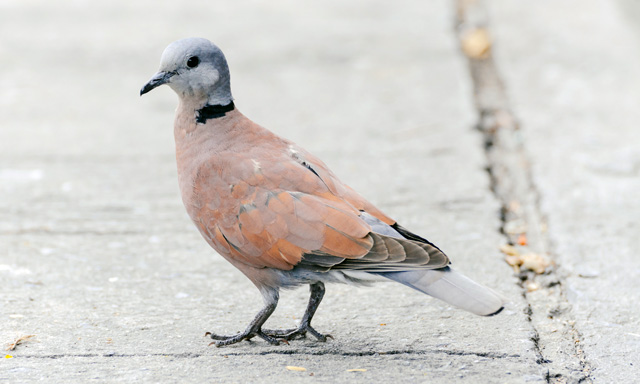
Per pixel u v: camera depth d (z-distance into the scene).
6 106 15.30
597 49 17.48
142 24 20.55
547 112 14.45
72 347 7.62
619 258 9.55
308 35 19.52
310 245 7.15
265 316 7.74
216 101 7.94
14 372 7.13
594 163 12.31
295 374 7.12
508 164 12.85
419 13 21.36
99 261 9.61
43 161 12.85
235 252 7.59
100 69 17.36
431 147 13.29
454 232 10.37
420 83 16.34
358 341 7.80
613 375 7.28
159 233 10.45
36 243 10.07
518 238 10.42
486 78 16.81
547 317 8.47
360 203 7.47
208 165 7.73
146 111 15.28
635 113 14.21
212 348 7.65
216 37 19.34
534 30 19.09
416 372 7.16
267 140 7.95
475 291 6.63
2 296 8.65
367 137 13.75
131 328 8.03
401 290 8.94
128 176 12.33
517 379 7.04
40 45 18.84
